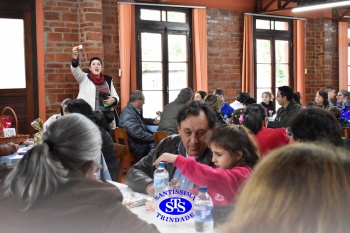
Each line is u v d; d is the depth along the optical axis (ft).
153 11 23.90
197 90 25.05
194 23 24.95
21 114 19.75
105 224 4.36
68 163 4.57
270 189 2.35
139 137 17.93
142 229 4.46
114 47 22.61
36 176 4.37
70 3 20.52
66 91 20.66
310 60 31.27
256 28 27.76
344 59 32.09
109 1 22.35
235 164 6.48
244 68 27.20
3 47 19.21
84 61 20.52
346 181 2.27
